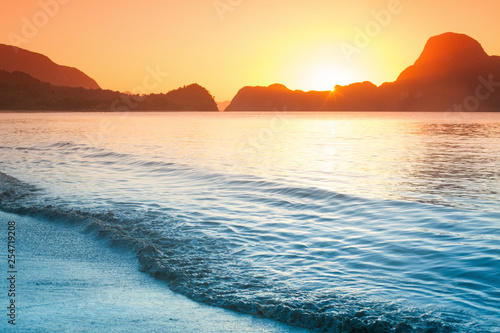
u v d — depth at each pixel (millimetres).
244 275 6754
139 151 27594
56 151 26828
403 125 79188
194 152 27500
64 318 5156
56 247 8336
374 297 5750
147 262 7312
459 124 82375
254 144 34875
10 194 13461
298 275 6715
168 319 5230
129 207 11742
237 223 10062
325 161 22938
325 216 10648
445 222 9641
